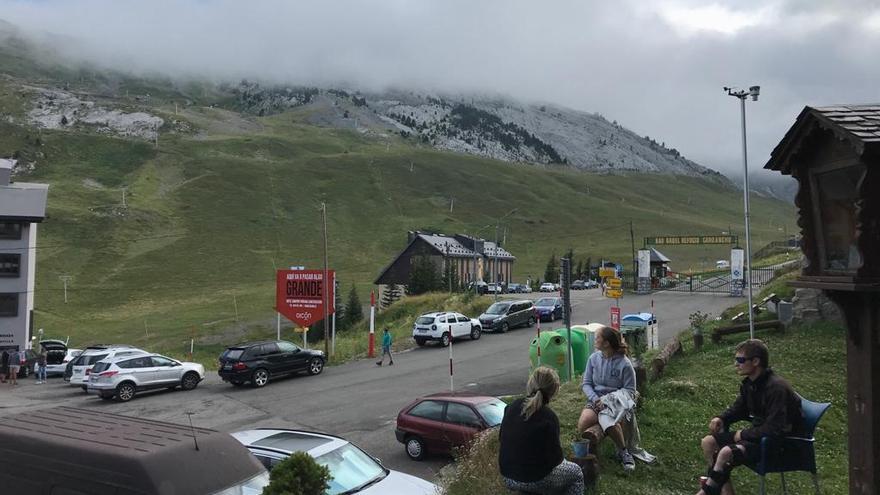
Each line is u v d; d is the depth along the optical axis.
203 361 41.56
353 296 76.38
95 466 5.37
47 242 118.69
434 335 33.84
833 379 12.27
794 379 12.33
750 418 6.29
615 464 7.71
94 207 139.00
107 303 93.75
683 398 10.84
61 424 6.48
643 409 9.95
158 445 5.53
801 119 5.36
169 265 117.06
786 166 5.69
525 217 190.25
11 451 5.99
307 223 158.75
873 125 4.96
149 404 23.44
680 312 42.84
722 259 144.12
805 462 5.75
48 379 36.91
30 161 181.25
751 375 5.98
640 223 192.62
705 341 17.42
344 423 17.36
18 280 48.25
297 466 5.08
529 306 40.78
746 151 17.61
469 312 46.41
